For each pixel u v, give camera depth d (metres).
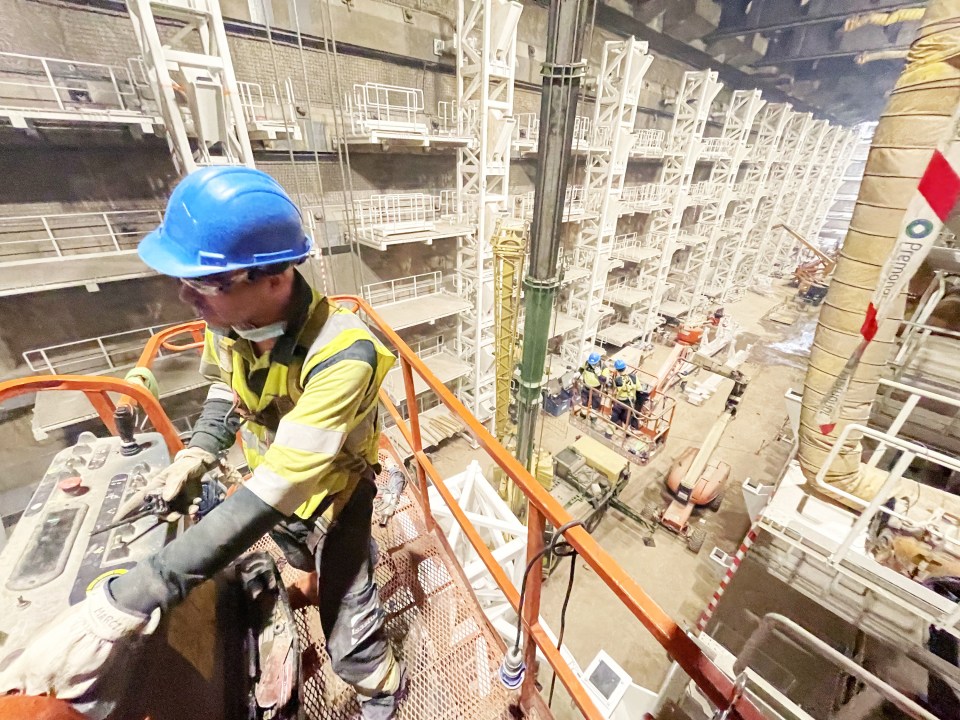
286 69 7.45
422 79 9.34
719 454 13.29
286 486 1.10
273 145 7.61
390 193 9.68
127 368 7.20
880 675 3.67
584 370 13.72
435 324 12.27
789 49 14.63
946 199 1.87
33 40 5.44
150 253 1.27
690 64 17.27
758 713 1.04
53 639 0.90
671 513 10.56
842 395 2.82
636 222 18.66
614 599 8.88
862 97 15.35
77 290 6.49
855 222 2.52
